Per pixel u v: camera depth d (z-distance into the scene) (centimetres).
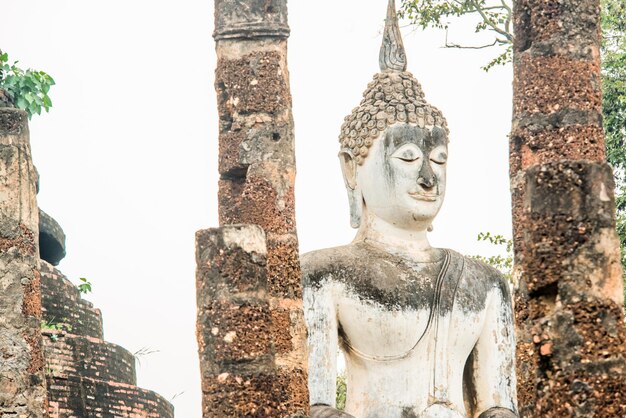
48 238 3173
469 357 1648
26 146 1689
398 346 1616
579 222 1278
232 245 1409
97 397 2892
